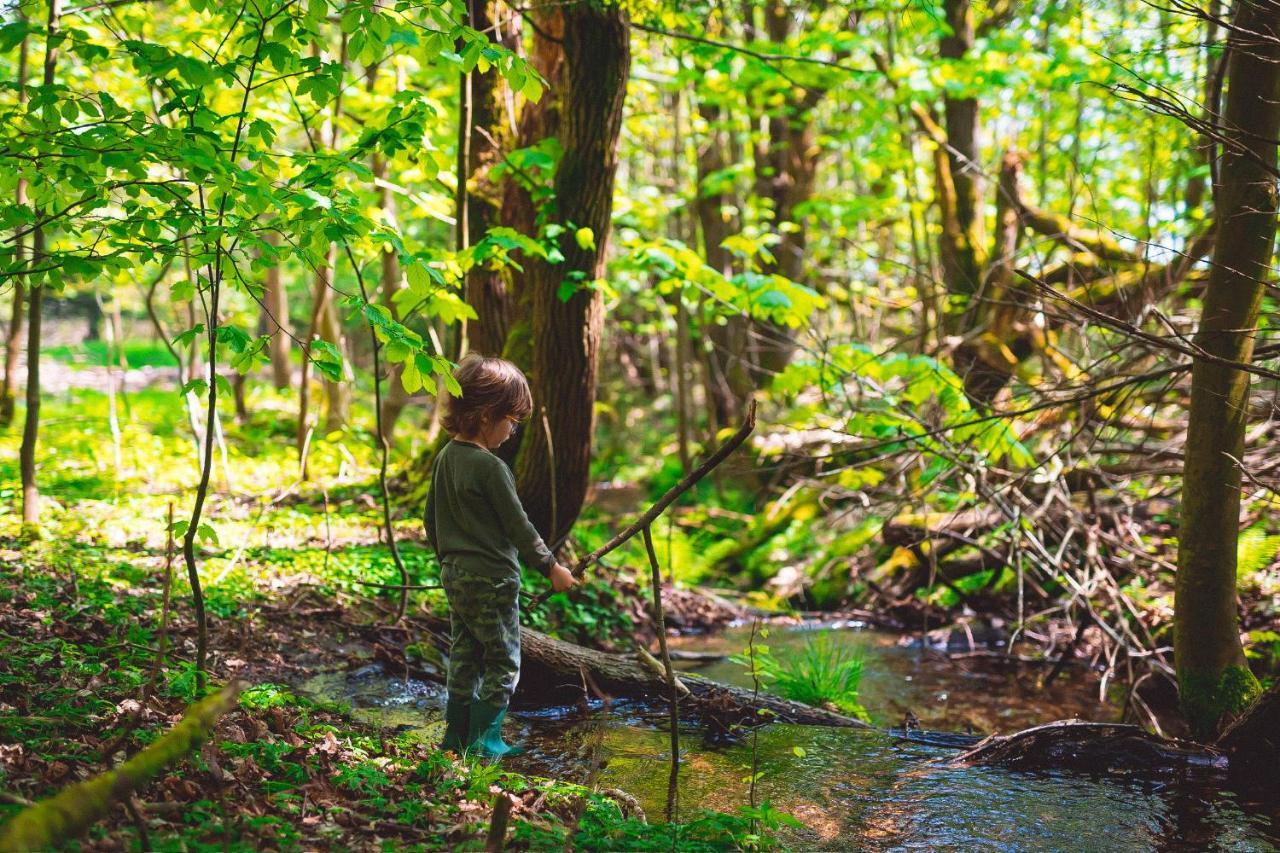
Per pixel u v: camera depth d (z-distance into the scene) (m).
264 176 3.39
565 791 3.23
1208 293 4.12
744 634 7.77
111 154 3.09
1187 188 9.66
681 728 4.61
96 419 12.34
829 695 5.49
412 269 3.48
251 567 6.25
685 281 6.35
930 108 11.54
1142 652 5.80
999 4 11.48
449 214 7.82
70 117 3.32
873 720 5.52
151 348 29.14
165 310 18.73
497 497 3.71
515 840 2.67
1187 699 4.25
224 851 2.19
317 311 9.77
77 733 3.11
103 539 6.52
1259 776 3.88
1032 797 3.71
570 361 5.98
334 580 6.11
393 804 2.86
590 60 5.38
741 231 13.62
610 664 5.08
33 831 1.57
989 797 3.70
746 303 6.39
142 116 3.27
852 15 9.44
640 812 3.31
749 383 12.55
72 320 26.92
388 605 5.94
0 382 12.29
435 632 5.64
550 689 5.01
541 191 5.75
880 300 12.01
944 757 4.25
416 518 8.12
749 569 10.05
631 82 11.26
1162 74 7.42
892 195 12.02
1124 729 4.13
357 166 3.53
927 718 5.60
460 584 3.73
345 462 9.98
